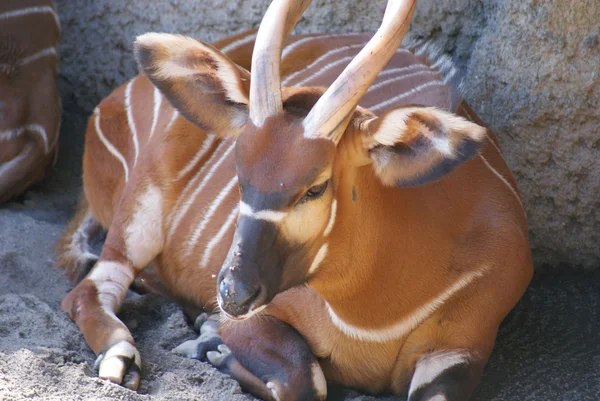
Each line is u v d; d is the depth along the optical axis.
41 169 17.36
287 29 9.54
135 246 13.25
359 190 9.85
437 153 9.20
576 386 11.80
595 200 14.59
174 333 12.61
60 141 19.22
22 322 12.22
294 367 10.92
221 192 12.64
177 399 10.77
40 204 17.08
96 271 13.18
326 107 8.98
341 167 9.48
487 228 11.18
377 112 12.12
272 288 9.22
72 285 14.18
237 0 17.27
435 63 12.65
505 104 14.70
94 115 14.80
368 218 9.98
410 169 9.45
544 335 13.15
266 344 11.20
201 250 12.77
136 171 13.39
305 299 11.21
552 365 12.32
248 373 11.32
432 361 10.82
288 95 9.61
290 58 13.72
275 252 9.14
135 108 14.09
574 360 12.46
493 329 11.24
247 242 9.05
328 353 11.26
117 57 19.27
